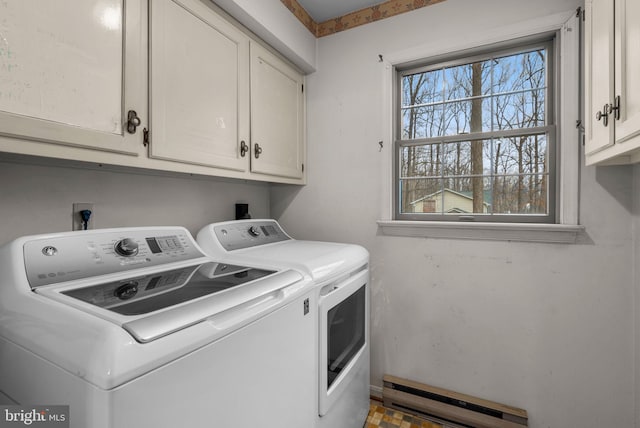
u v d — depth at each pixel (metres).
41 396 0.57
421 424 1.68
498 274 1.61
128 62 0.96
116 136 0.93
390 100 1.86
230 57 1.40
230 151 1.41
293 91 1.94
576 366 1.47
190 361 0.61
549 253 1.51
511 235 1.57
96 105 0.88
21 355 0.62
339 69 1.99
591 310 1.44
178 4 1.14
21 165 1.00
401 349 1.84
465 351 1.69
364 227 1.94
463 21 1.66
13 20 0.71
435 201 1.83
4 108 0.70
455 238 1.70
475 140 1.74
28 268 0.77
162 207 1.47
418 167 1.88
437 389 1.74
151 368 0.53
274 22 1.58
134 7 0.98
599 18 1.10
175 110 1.13
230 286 0.86
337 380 1.28
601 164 1.34
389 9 1.84
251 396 0.77
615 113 0.97
